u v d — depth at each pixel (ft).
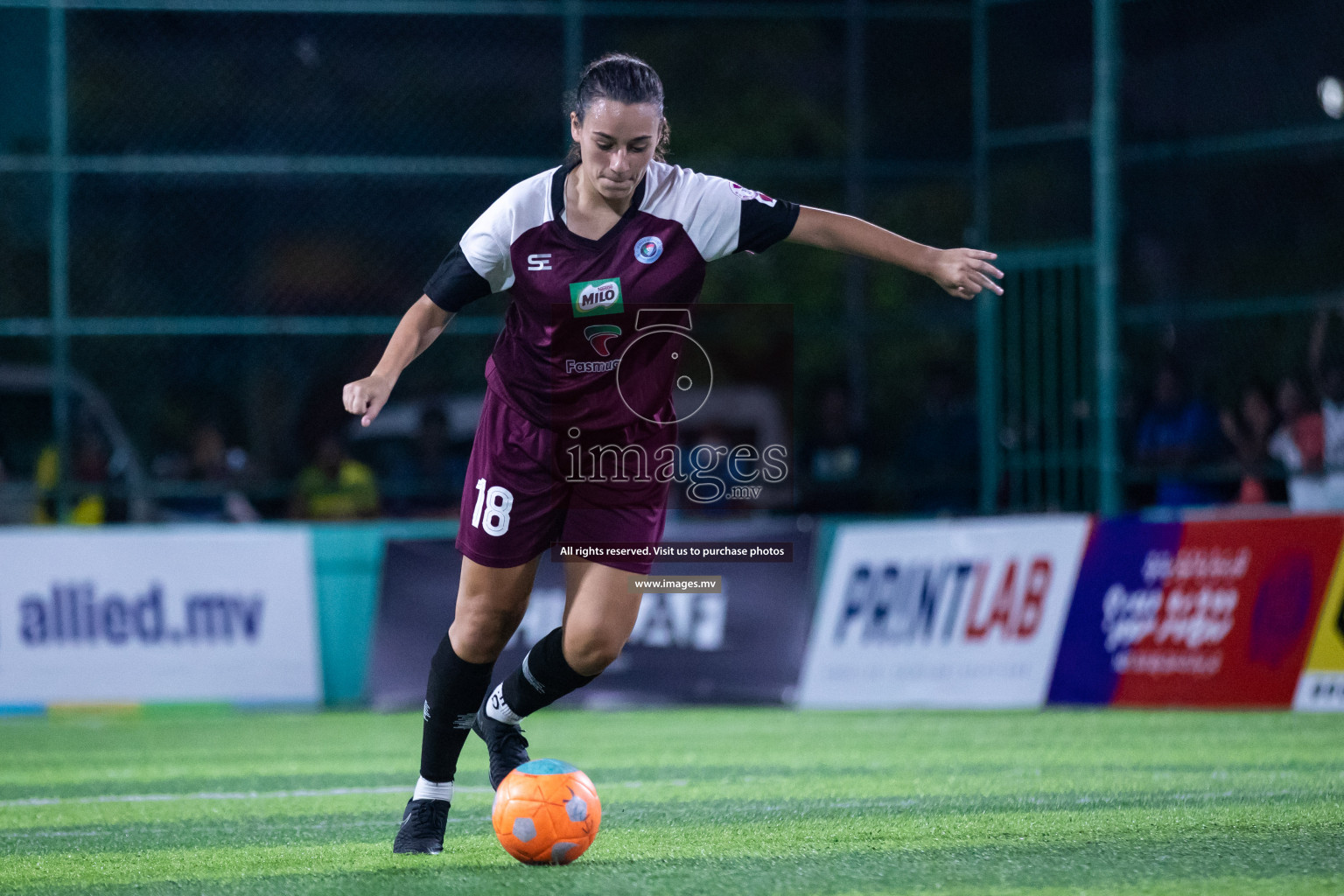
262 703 114.11
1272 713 94.99
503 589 43.80
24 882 44.29
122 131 148.87
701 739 89.35
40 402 131.34
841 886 39.47
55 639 112.37
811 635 113.70
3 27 127.85
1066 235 135.95
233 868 45.85
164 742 93.86
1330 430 111.45
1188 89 135.74
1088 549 106.11
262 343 137.49
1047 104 135.23
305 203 141.79
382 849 48.75
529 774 43.73
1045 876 40.68
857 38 139.95
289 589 115.85
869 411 145.89
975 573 109.70
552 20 151.02
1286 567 97.76
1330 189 137.69
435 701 45.44
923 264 43.09
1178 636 101.09
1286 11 134.41
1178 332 126.62
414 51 151.94
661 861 44.21
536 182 43.19
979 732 89.20
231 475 123.44
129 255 138.41
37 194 130.21
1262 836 47.06
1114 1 113.60
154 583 114.21
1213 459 116.26
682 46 158.51
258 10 123.44
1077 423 121.19
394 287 143.02
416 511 124.06
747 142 157.58
